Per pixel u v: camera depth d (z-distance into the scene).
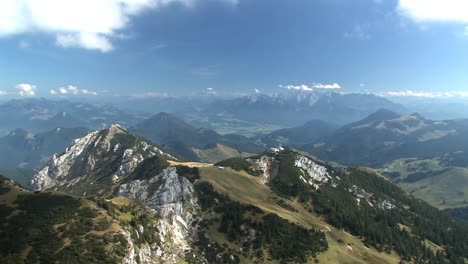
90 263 187.50
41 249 191.88
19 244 196.25
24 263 181.12
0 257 182.62
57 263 183.00
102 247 199.88
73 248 194.38
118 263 195.00
